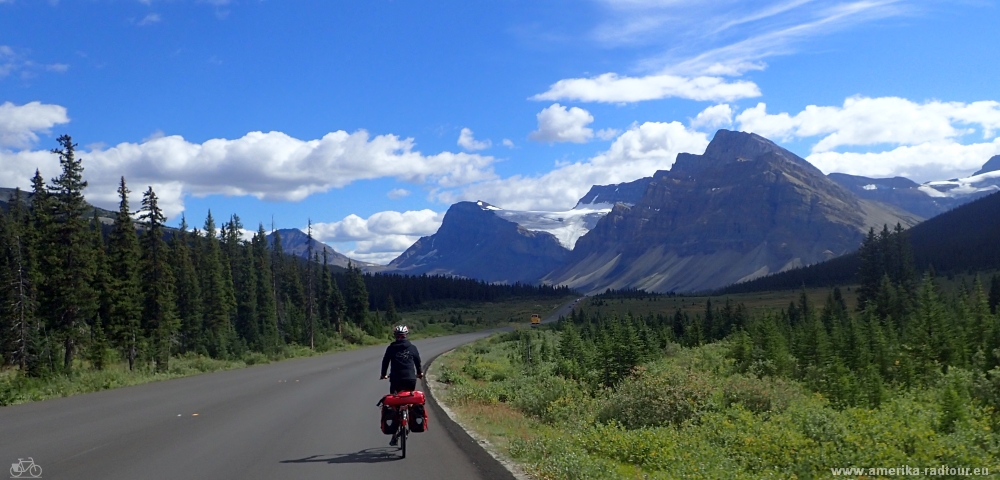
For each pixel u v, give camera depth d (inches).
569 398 752.3
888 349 1002.1
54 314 1552.7
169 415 631.8
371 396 826.8
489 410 716.7
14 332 1476.4
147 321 1857.8
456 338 3786.9
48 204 1576.0
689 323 2310.5
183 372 1396.4
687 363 1267.2
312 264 3735.2
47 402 753.0
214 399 786.8
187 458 414.3
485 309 7524.6
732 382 630.5
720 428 478.6
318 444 469.4
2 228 1800.0
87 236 1641.2
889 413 503.5
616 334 1047.0
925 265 5831.7
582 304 7662.4
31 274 1545.3
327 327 3540.8
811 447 388.2
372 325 4023.1
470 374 1326.3
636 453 414.3
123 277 1772.9
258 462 402.9
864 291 3011.8
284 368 1499.8
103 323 1701.5
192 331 2415.1
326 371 1359.5
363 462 404.2
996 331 1029.2
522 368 1406.3
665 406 570.3
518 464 401.1
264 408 693.3
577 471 358.0
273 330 2888.8
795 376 993.5
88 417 614.9
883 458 356.5
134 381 1071.6
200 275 2837.1
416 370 451.2
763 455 390.0
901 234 3058.6
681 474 346.9
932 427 464.1
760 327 1422.2
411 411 430.9
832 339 1097.4
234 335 2225.6
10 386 801.6
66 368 1449.3
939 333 1040.2
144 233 1902.1
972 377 721.0
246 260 3179.1
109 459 410.3
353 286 4185.5
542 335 2736.2
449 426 569.3
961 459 354.3
